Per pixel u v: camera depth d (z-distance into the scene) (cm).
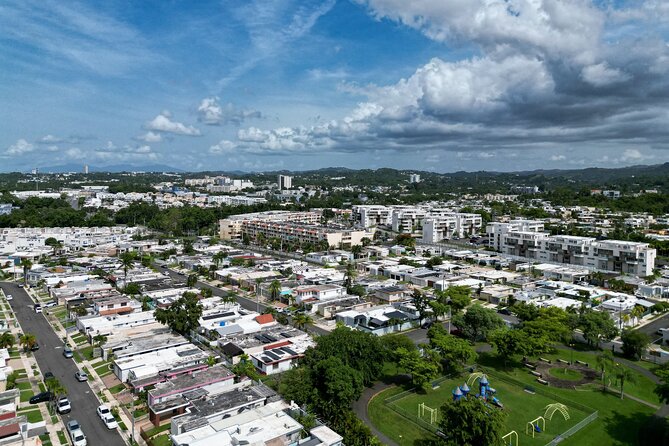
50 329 14512
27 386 10562
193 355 11575
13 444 7469
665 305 16150
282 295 17425
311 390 9144
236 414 8525
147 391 9662
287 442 7544
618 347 13150
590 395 10288
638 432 8806
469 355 10988
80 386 10600
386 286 18650
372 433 8631
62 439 8412
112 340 12862
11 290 19438
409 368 10325
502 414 7944
